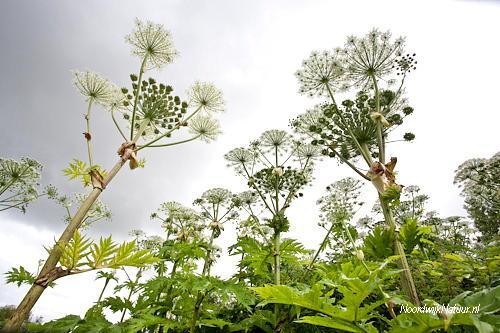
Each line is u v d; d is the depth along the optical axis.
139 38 6.48
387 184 5.30
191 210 9.56
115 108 6.19
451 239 9.05
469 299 2.49
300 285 4.59
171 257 6.28
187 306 5.13
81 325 4.65
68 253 2.99
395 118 6.58
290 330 4.69
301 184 7.00
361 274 3.76
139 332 5.57
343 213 4.95
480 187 10.27
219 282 4.80
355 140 6.37
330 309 2.57
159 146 5.57
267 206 6.25
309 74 7.84
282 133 7.95
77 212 3.73
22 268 4.81
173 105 6.36
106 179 4.36
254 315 4.99
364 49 7.04
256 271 5.62
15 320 2.75
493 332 1.93
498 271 4.52
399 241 4.96
